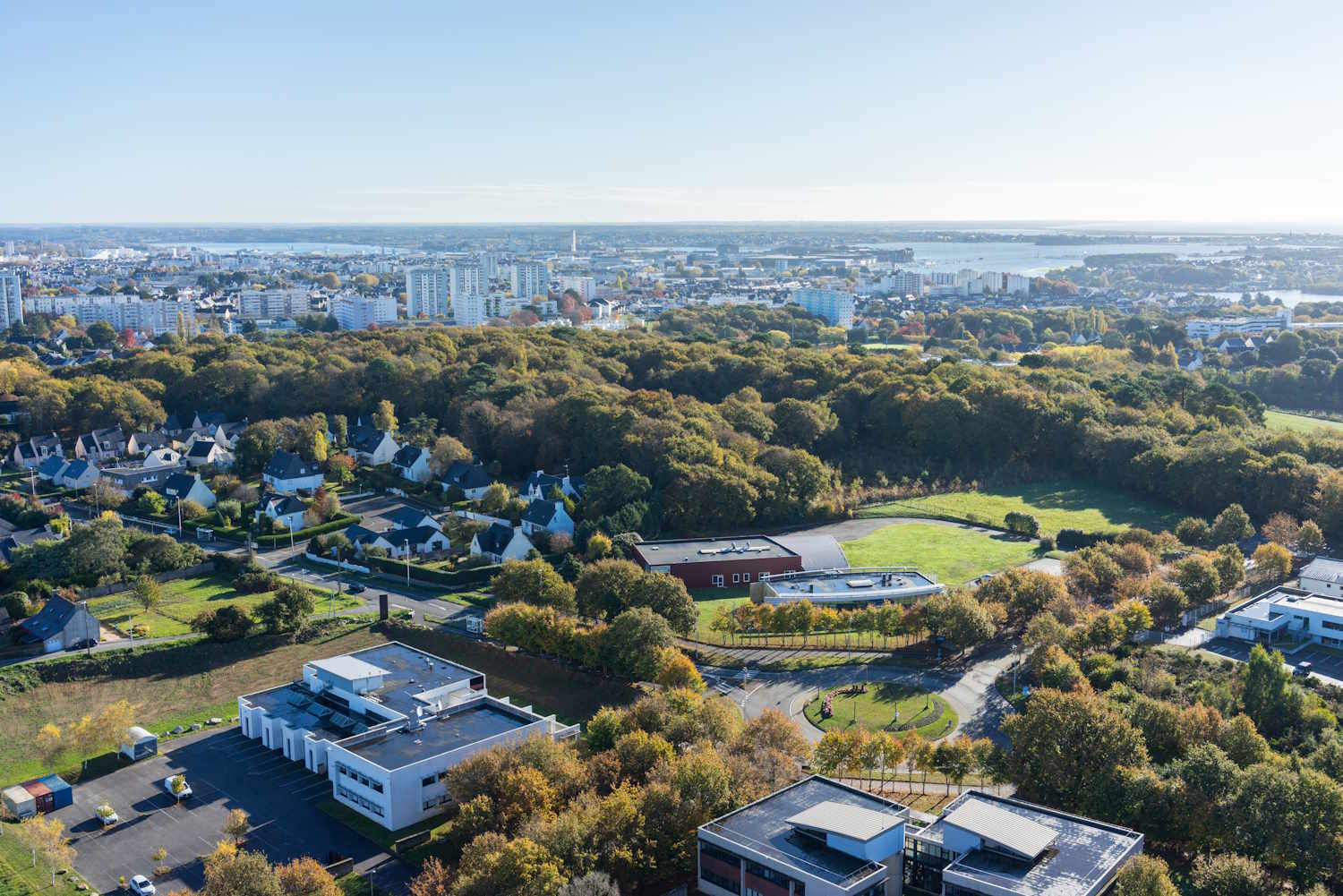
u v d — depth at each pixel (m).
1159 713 139.38
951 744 151.38
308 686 164.38
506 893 105.88
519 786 122.81
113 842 130.25
